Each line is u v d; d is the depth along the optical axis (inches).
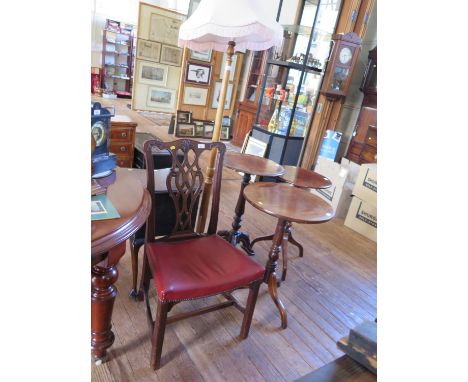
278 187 69.8
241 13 57.5
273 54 148.6
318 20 134.7
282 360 58.6
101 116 42.2
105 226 34.9
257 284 56.3
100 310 47.5
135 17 335.0
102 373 50.4
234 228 87.0
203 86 242.5
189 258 54.1
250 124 207.9
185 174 60.5
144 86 269.0
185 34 63.1
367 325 24.5
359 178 114.3
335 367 23.3
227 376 53.6
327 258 96.7
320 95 143.6
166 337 59.3
